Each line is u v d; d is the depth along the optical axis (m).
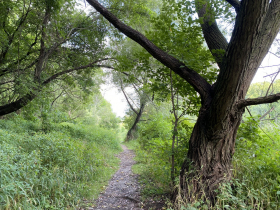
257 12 2.35
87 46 8.24
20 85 6.20
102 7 3.62
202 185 2.91
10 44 6.61
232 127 3.13
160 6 9.30
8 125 8.12
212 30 3.96
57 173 3.74
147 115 19.67
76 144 6.23
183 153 3.95
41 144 5.04
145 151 8.16
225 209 2.64
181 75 3.49
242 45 2.53
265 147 3.86
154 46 3.54
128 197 4.01
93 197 3.98
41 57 7.07
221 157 3.17
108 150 9.61
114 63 8.31
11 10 6.50
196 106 4.43
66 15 7.57
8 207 2.25
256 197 2.46
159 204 3.51
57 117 11.06
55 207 2.89
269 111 4.33
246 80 2.95
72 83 9.62
